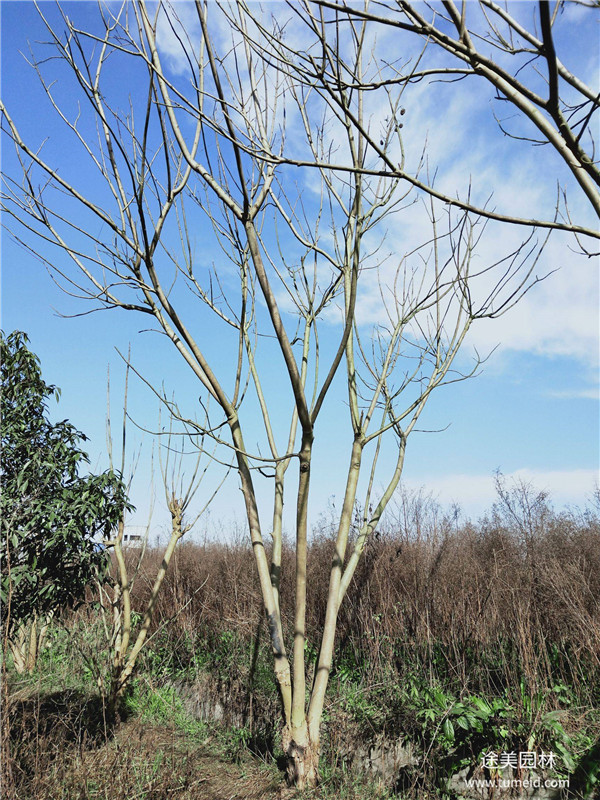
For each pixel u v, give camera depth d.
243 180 3.29
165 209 3.90
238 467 4.04
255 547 3.97
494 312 4.13
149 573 8.20
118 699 5.05
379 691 4.32
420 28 1.76
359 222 3.71
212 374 3.99
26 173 3.81
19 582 4.07
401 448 4.36
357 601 5.44
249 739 4.64
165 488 5.82
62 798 3.30
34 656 6.02
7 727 3.56
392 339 4.37
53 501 4.39
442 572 5.08
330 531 6.76
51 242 3.84
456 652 4.23
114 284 3.92
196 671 6.03
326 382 3.56
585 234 1.87
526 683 3.67
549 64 1.68
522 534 5.52
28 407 4.78
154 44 3.49
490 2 1.83
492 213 1.90
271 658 5.54
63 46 3.74
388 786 3.71
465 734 3.65
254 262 3.40
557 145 1.88
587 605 4.19
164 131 3.67
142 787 3.62
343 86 2.03
